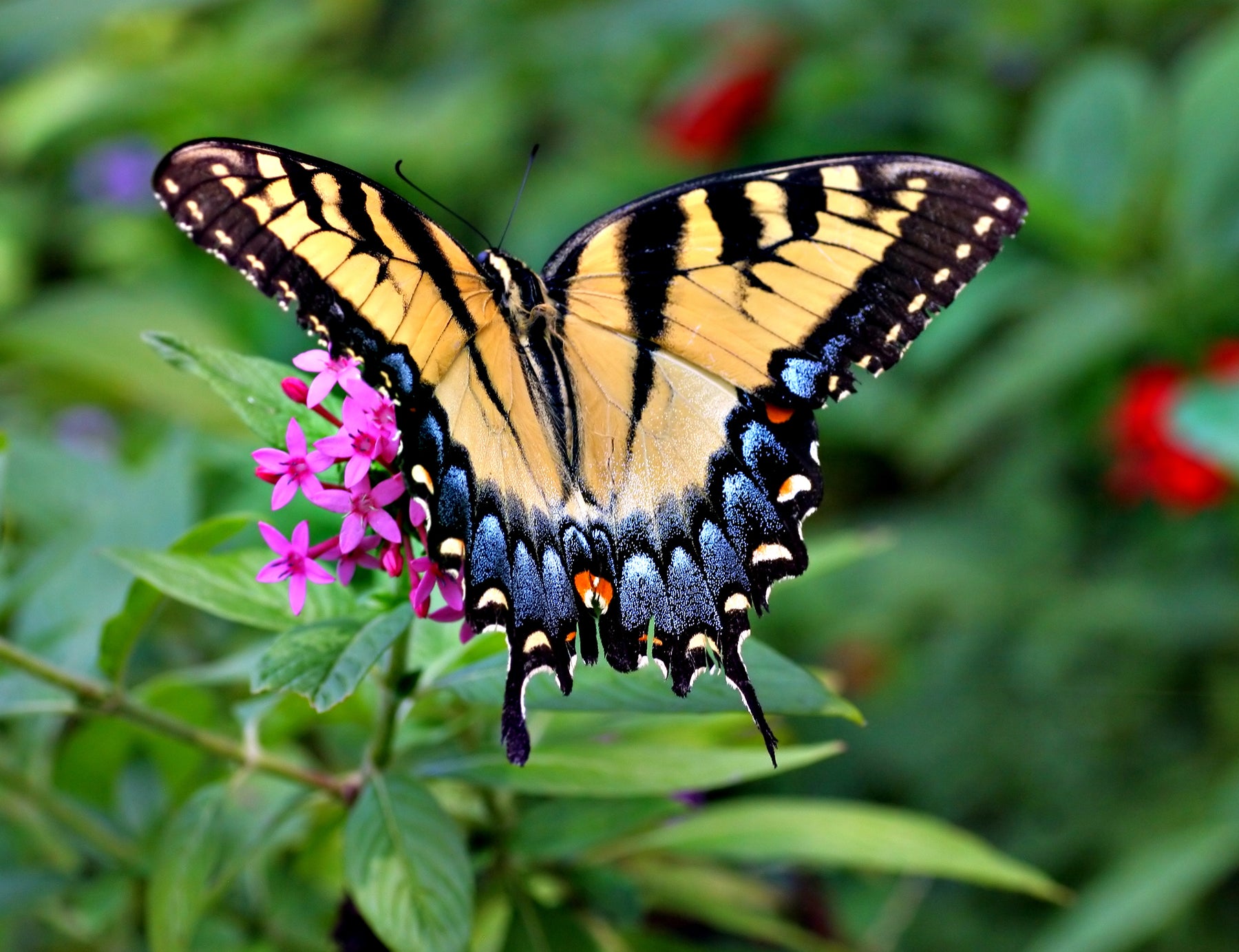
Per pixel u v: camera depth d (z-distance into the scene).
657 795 0.72
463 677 0.71
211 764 0.75
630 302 0.72
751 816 0.74
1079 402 0.96
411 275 0.70
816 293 0.71
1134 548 1.00
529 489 0.71
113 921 0.74
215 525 0.71
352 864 0.69
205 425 0.84
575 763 0.71
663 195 0.71
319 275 0.69
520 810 0.74
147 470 0.75
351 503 0.69
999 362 0.87
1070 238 0.87
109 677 0.71
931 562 1.04
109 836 0.74
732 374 0.72
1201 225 0.85
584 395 0.72
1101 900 0.83
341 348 0.69
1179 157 0.86
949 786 1.01
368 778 0.70
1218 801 0.85
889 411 1.04
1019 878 0.73
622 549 0.71
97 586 0.74
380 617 0.69
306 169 0.69
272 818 0.71
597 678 0.70
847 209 0.70
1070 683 1.00
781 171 0.71
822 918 0.78
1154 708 0.98
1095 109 0.90
